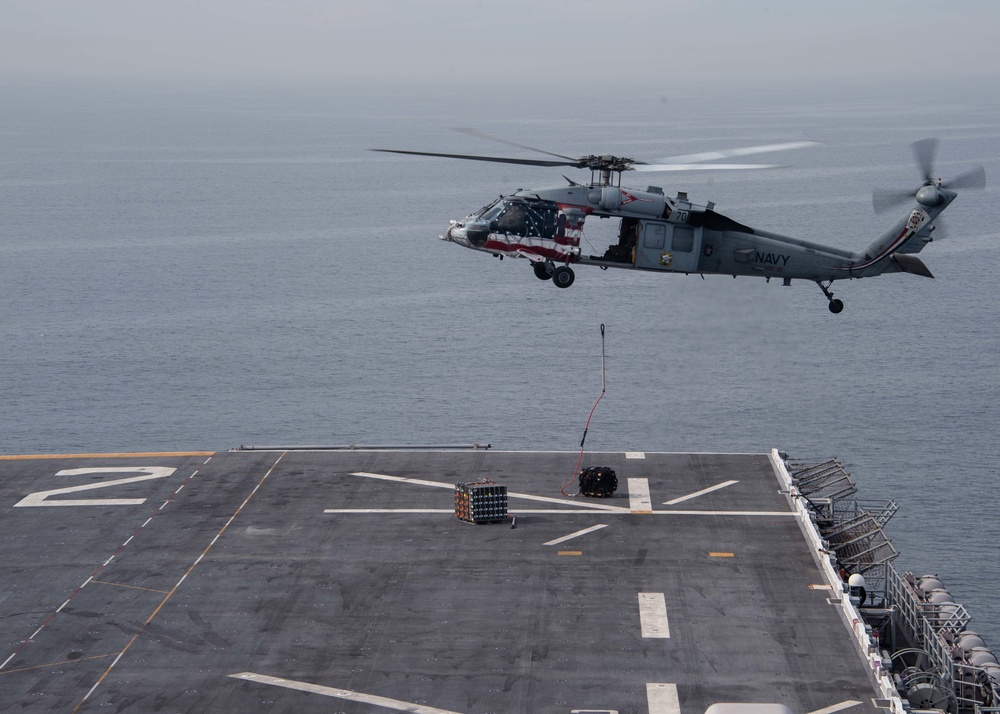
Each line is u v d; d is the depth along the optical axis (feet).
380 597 148.77
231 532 170.91
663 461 201.57
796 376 432.66
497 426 372.99
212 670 130.52
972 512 287.28
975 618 224.94
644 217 156.97
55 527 173.68
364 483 191.62
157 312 575.79
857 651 134.72
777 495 185.68
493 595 149.07
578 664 131.13
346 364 465.06
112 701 123.95
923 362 457.27
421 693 124.98
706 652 133.90
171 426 375.66
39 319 556.92
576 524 173.37
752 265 162.40
